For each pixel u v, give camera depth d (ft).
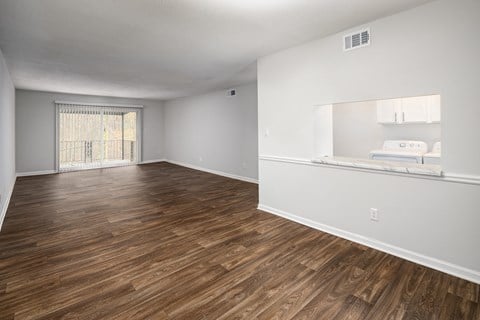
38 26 8.84
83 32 9.39
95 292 6.61
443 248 7.51
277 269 7.75
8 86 15.29
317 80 10.23
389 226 8.62
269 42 10.47
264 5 7.48
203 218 12.15
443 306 6.09
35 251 8.80
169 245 9.34
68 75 16.35
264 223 11.46
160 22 8.57
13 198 15.51
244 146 20.97
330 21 8.56
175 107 29.68
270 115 12.34
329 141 11.35
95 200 15.17
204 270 7.69
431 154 12.32
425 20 7.50
